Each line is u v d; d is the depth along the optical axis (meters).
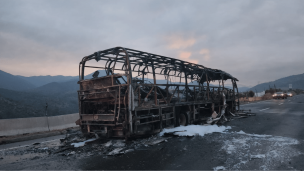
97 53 7.09
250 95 45.22
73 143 6.57
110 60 8.17
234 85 15.59
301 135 6.96
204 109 12.15
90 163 4.59
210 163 4.32
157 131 7.48
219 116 11.45
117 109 6.47
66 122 10.57
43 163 4.80
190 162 4.43
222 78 13.22
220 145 5.82
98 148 5.92
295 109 17.28
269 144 5.80
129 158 4.84
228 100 14.02
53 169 4.33
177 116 8.94
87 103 7.43
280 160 4.39
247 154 4.89
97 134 6.70
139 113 6.80
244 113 14.54
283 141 6.13
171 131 7.51
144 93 8.23
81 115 7.11
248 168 3.98
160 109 7.61
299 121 10.36
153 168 4.11
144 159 4.72
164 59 8.29
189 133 7.23
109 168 4.20
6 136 8.16
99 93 6.84
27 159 5.28
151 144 5.99
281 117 12.27
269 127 8.88
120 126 6.32
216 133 7.66
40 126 9.38
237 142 6.13
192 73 11.35
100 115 6.55
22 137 8.05
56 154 5.60
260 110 17.72
